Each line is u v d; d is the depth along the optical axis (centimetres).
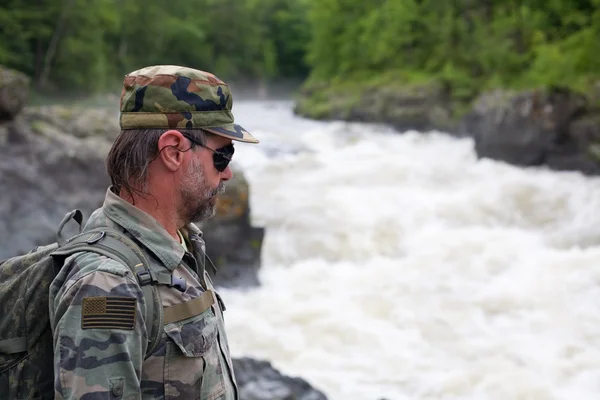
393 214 1238
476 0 2934
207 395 148
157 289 145
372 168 1552
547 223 1257
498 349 747
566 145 1602
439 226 1222
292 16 6581
